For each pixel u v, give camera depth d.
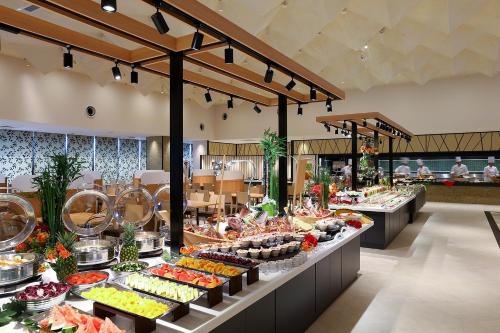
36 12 6.51
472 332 3.49
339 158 17.11
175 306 1.92
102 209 3.79
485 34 9.34
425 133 14.26
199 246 3.08
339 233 4.24
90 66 10.01
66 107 11.10
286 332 3.02
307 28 8.29
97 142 14.47
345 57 11.23
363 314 3.87
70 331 1.59
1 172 11.46
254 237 3.29
